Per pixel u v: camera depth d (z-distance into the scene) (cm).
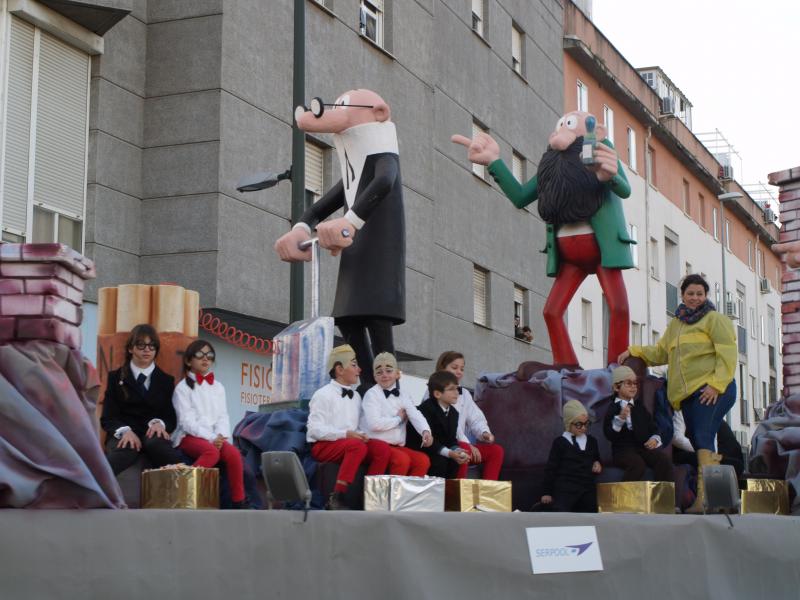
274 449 824
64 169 1791
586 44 3697
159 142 1941
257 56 2020
